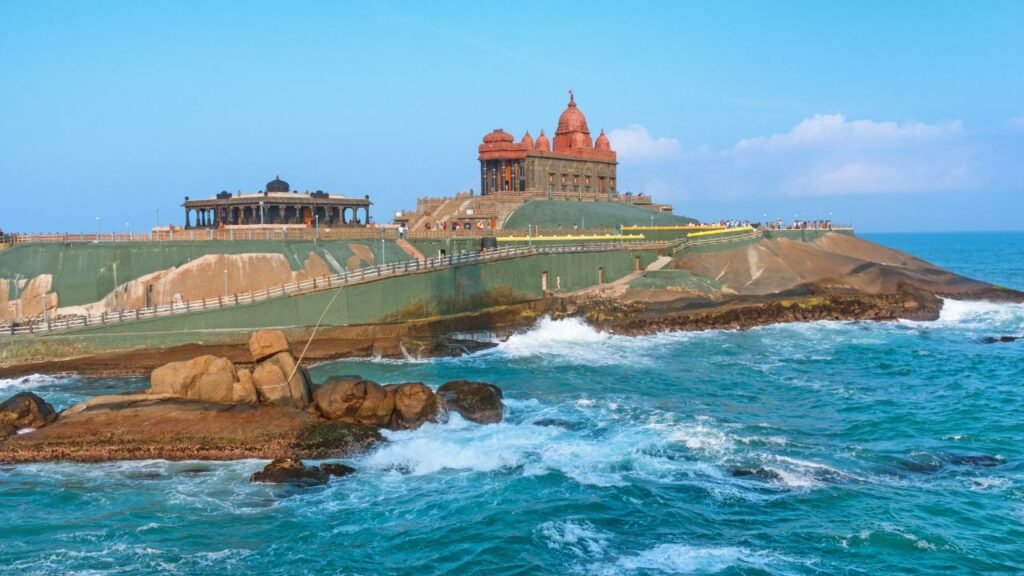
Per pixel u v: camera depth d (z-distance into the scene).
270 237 81.00
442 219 115.94
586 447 45.03
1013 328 87.19
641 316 85.25
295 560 33.09
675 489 39.34
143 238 78.94
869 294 94.50
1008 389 59.34
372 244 87.38
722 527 35.38
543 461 43.09
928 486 39.56
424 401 48.75
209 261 76.62
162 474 41.25
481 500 38.41
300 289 71.44
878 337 81.88
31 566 32.31
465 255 84.56
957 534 34.50
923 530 34.72
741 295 93.50
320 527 35.88
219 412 45.41
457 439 46.25
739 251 100.44
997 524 35.41
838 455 43.75
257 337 49.69
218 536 35.03
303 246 81.19
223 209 97.81
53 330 64.31
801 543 33.88
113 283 74.44
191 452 43.16
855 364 69.06
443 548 33.94
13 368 62.75
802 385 61.28
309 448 43.50
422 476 41.62
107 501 38.22
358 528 35.78
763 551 33.22
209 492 39.25
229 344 68.12
